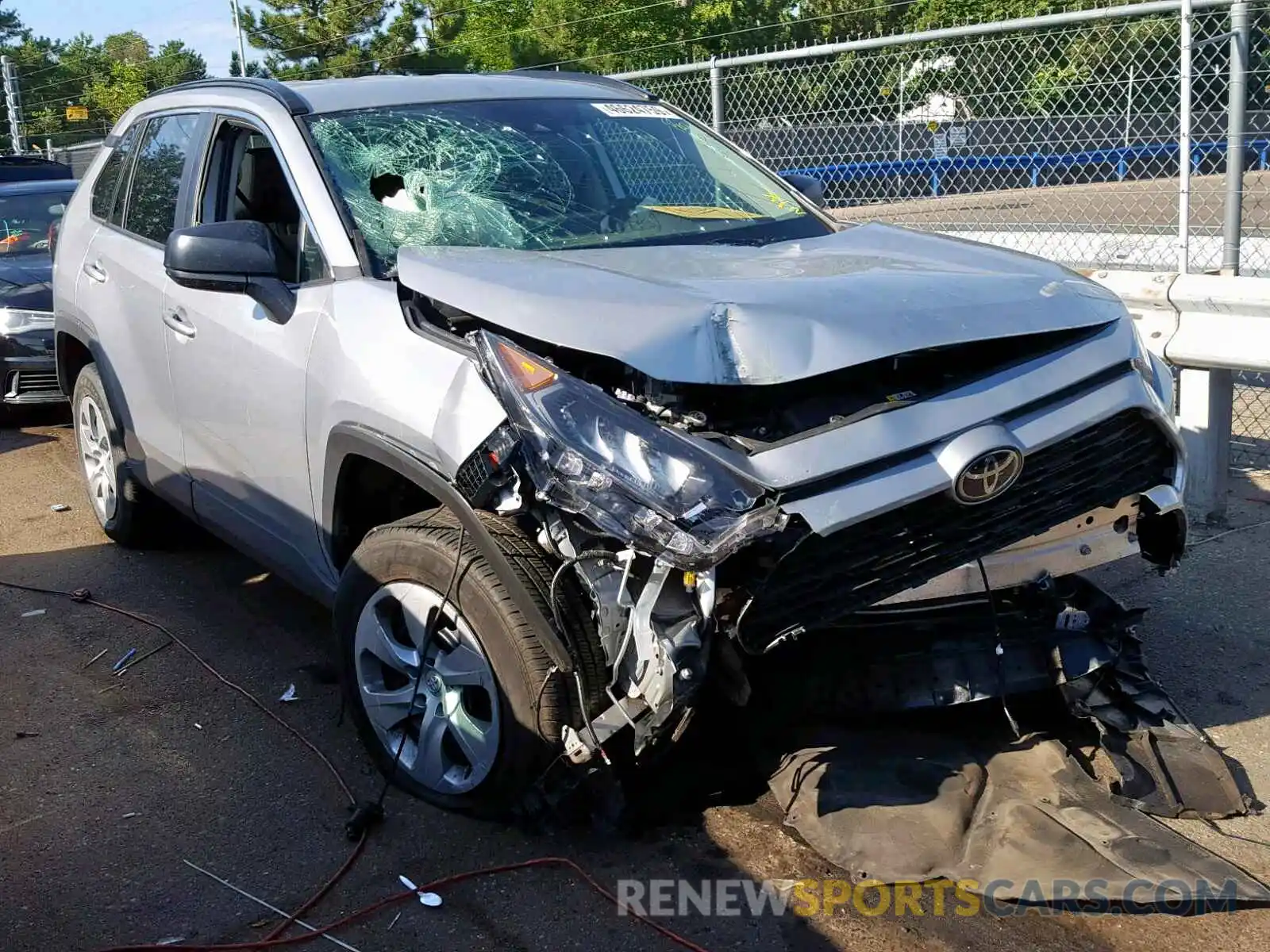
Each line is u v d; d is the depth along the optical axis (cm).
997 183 901
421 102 441
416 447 321
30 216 994
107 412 536
